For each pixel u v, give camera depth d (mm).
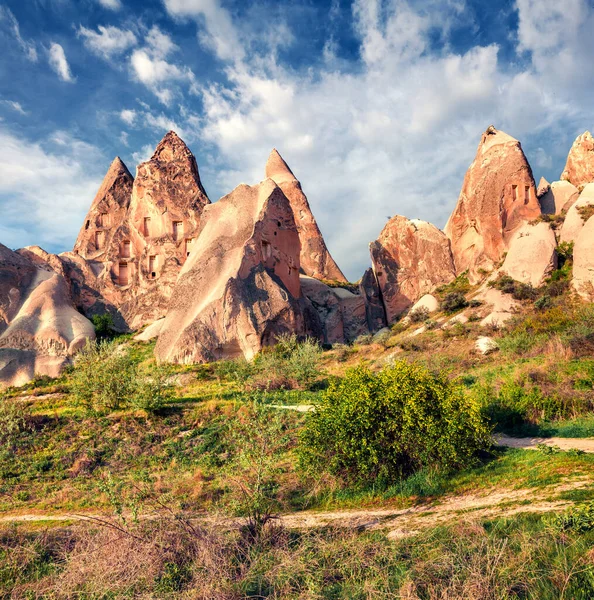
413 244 56031
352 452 11859
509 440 15156
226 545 7824
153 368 25828
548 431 15531
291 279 53406
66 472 17109
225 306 44594
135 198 61938
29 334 45156
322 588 6410
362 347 41656
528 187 47500
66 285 52656
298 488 12836
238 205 53562
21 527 11242
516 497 9273
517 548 6340
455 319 40156
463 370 27703
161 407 22516
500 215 47281
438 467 11758
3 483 16219
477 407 12531
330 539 8273
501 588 5352
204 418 21141
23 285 50250
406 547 7488
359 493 11844
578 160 52219
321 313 57594
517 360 26578
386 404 12211
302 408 21734
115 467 17469
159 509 10297
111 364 24641
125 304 57688
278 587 6527
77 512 13305
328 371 35344
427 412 12148
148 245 58938
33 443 19344
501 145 49438
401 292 55375
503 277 41438
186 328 43219
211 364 38156
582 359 22625
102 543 7621
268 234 51531
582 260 37625
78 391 23828
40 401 28469
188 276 48219
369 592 5801
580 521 6656
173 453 18188
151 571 6945
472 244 51344
